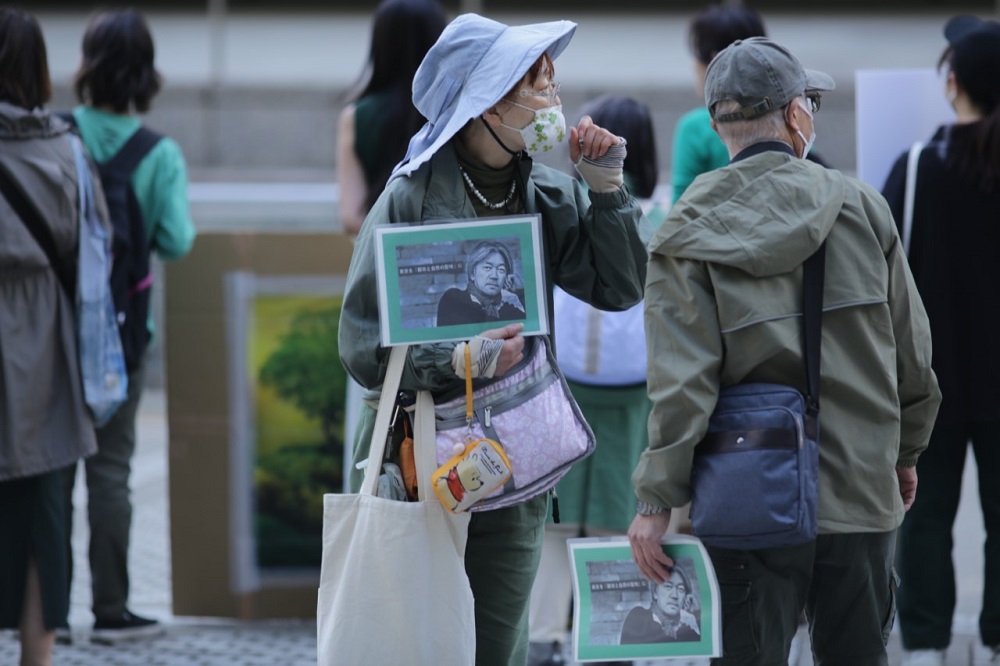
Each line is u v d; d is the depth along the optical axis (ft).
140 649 64.95
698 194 37.19
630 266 40.68
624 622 37.99
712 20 60.39
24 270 54.34
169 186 66.08
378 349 38.34
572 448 38.81
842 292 36.86
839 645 39.01
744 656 37.93
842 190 37.47
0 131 54.08
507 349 37.19
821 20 185.88
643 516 37.78
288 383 68.80
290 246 68.28
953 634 66.49
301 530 69.10
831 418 36.94
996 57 56.49
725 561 37.83
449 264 37.52
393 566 37.63
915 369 38.99
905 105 61.46
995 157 55.83
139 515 93.97
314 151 158.61
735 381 37.09
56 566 55.57
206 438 68.90
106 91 64.90
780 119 38.06
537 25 39.17
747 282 36.55
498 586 40.40
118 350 57.41
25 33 55.01
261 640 66.54
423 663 37.65
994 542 58.49
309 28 189.67
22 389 53.88
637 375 56.54
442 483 37.35
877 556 37.86
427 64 38.99
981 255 56.54
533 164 41.11
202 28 190.39
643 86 158.40
